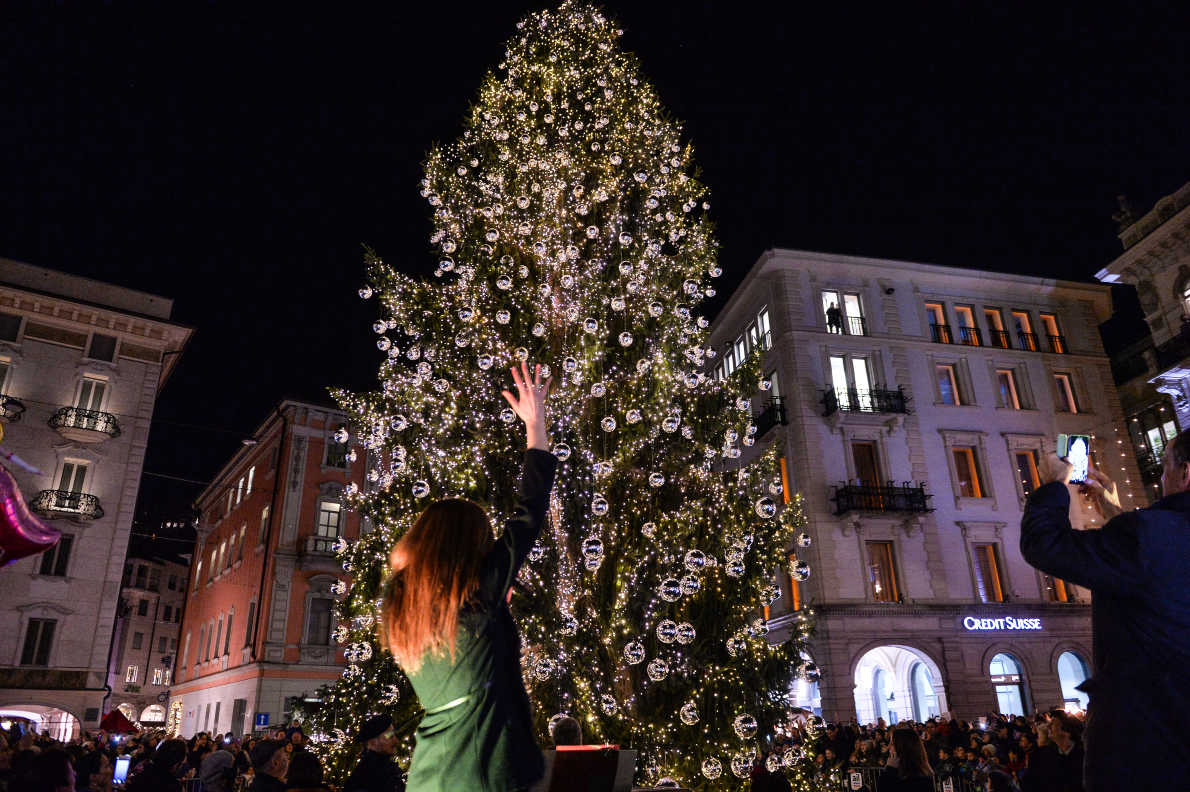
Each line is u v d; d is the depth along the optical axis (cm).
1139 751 167
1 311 2484
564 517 834
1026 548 198
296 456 3170
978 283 2941
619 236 938
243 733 2808
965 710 2325
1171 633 172
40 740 1172
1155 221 2439
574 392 847
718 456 930
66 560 2430
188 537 4712
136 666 5234
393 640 175
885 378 2686
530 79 1101
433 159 1072
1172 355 2359
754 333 2909
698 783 750
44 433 2478
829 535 2433
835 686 2261
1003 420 2780
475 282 987
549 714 786
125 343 2697
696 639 809
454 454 886
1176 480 201
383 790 480
